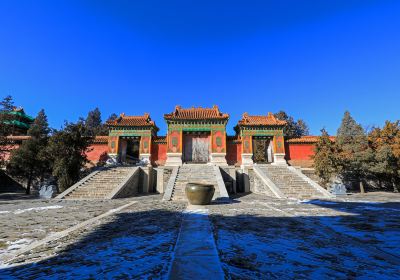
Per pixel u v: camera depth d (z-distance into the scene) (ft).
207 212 34.60
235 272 13.30
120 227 25.29
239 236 21.08
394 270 13.87
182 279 12.26
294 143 92.32
